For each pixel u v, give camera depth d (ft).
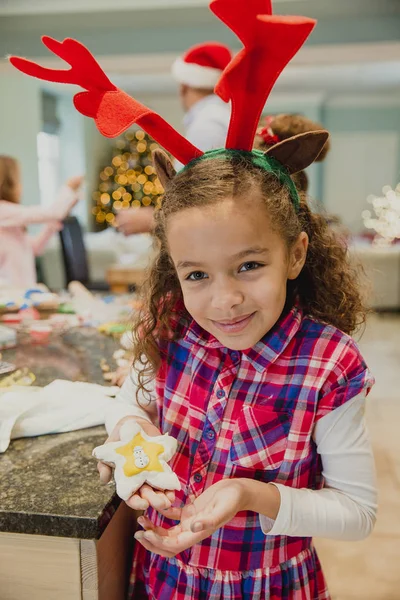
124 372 3.93
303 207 2.79
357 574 5.94
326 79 25.70
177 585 2.62
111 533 2.70
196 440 2.60
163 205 2.37
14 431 3.08
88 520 2.31
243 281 2.19
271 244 2.19
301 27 1.85
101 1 13.46
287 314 2.58
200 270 2.21
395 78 25.61
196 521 2.02
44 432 3.14
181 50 13.56
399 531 6.60
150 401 2.89
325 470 2.53
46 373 4.21
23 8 13.64
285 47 1.95
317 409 2.45
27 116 20.08
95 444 3.03
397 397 10.83
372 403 10.51
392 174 30.19
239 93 2.15
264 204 2.17
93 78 2.24
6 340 5.03
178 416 2.68
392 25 12.72
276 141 4.13
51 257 16.26
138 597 2.97
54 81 2.27
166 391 2.75
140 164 26.40
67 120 24.32
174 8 13.35
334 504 2.39
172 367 2.77
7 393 3.35
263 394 2.52
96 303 6.86
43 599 2.48
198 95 7.32
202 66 7.13
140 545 3.00
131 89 27.09
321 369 2.47
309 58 13.08
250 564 2.54
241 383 2.56
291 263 2.43
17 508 2.38
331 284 2.86
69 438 3.12
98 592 2.45
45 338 5.36
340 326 2.84
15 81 19.24
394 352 14.05
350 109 29.81
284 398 2.49
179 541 2.12
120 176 26.35
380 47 12.80
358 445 2.45
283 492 2.37
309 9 12.87
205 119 6.88
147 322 2.83
